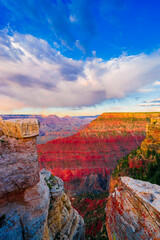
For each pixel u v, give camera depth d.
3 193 9.09
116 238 9.05
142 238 7.10
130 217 8.15
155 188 8.38
